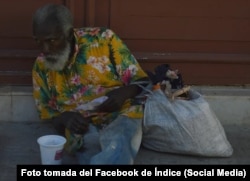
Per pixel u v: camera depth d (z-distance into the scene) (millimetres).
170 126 3805
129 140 3604
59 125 3842
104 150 3490
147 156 3910
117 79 3961
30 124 4355
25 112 4359
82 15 4297
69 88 3967
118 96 3771
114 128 3670
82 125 3707
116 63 3920
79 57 3898
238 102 4422
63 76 3941
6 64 4348
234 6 4383
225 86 4523
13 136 4141
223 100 4410
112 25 4324
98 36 3920
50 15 3604
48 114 4023
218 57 4438
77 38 3896
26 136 4152
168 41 4398
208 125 3811
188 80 4480
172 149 3895
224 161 3895
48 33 3590
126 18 4324
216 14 4379
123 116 3748
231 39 4441
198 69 4473
